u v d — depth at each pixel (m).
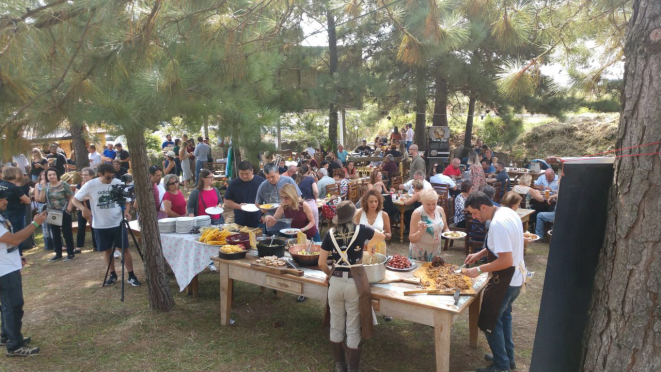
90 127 3.09
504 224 3.21
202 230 5.05
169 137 18.03
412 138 18.94
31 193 9.31
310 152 15.03
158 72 3.07
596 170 2.66
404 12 3.91
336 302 3.40
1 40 2.73
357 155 17.30
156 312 4.80
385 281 3.60
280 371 3.67
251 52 3.65
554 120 20.33
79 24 3.01
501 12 3.91
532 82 3.89
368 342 4.17
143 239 4.76
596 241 2.71
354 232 3.34
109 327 4.47
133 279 5.67
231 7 3.58
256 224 5.71
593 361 2.56
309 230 5.07
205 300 5.20
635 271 2.35
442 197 7.59
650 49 2.29
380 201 4.45
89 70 2.96
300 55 10.98
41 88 2.93
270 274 4.00
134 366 3.76
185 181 13.96
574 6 3.78
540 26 3.96
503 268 3.23
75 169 11.44
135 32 3.05
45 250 7.57
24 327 4.46
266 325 4.55
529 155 18.86
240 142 3.48
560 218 2.70
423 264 4.02
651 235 2.29
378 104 16.44
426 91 13.21
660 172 2.27
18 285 3.86
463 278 3.50
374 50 14.11
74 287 5.63
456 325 4.54
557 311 2.77
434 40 3.74
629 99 2.40
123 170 7.96
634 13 2.41
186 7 3.22
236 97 3.49
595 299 2.62
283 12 4.19
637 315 2.33
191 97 3.28
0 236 3.71
